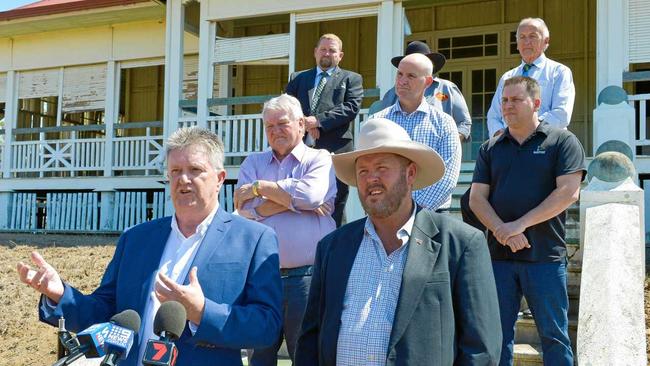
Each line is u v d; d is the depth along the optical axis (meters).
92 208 13.65
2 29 14.96
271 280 2.88
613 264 4.27
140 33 14.44
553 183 4.00
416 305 2.55
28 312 6.47
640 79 9.13
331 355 2.71
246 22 14.60
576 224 6.44
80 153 14.30
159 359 1.96
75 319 2.81
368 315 2.67
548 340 3.87
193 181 2.93
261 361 3.87
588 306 3.99
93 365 4.32
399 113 4.50
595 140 8.04
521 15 12.92
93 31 14.84
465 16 13.28
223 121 12.12
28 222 14.41
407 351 2.49
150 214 13.43
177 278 2.87
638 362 3.51
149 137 13.52
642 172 8.93
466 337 2.56
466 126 6.26
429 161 2.85
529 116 4.01
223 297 2.81
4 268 7.79
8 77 15.51
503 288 3.97
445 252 2.64
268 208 3.99
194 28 13.49
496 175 4.12
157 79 16.11
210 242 2.92
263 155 4.29
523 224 3.85
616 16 9.27
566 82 5.41
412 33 13.68
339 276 2.79
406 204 2.82
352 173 3.09
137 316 2.16
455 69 13.35
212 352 2.77
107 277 3.09
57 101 16.72
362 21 14.14
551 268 3.91
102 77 14.80
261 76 14.99
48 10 13.96
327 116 5.61
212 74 12.02
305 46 14.52
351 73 6.00
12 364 5.68
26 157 14.80
